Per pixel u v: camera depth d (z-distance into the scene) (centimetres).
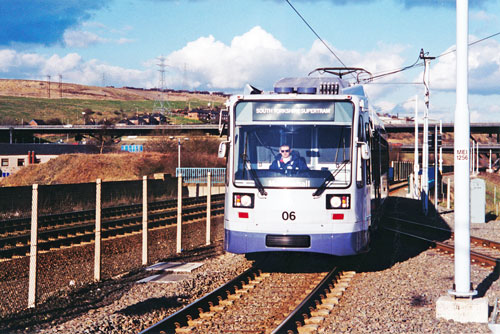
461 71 835
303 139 1073
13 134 16125
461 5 834
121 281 1154
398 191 4853
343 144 1071
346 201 1055
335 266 1235
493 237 1922
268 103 1086
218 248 1639
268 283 1065
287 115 1080
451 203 4147
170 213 2453
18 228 1834
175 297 970
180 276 1162
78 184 2652
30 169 6744
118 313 847
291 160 1070
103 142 11562
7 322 841
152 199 3575
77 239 1712
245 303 900
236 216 1075
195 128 12681
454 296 809
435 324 760
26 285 1170
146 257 1385
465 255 819
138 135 13425
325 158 1069
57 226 2011
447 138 12438
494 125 12962
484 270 1223
